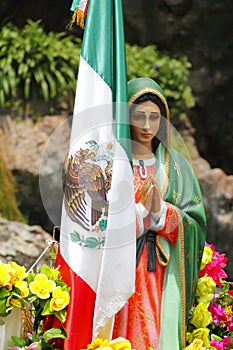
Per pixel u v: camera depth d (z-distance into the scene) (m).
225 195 14.27
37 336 6.21
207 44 15.37
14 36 14.66
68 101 14.60
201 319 6.61
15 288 6.13
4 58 14.48
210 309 6.94
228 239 14.08
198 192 6.59
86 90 6.14
